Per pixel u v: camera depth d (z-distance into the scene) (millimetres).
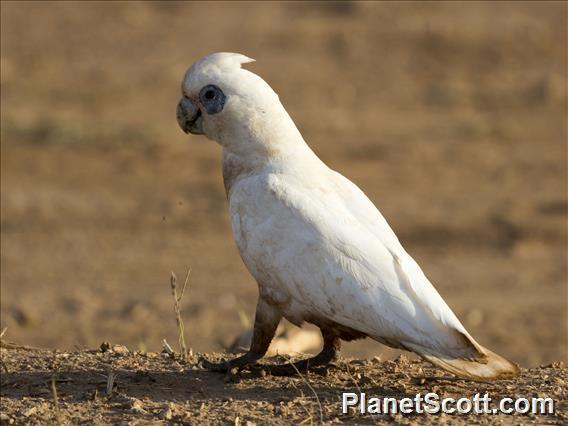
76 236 19375
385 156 23781
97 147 24031
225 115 7410
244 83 7402
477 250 18875
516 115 26594
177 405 7078
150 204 21000
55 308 15430
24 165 23031
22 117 25547
